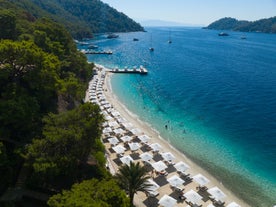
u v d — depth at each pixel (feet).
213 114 245.04
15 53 149.69
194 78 377.30
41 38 252.62
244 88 329.72
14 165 116.78
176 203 128.67
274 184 148.77
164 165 150.10
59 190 113.50
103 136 189.47
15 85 144.97
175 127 215.51
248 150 183.21
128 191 120.98
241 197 136.87
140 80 358.84
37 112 144.56
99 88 293.64
